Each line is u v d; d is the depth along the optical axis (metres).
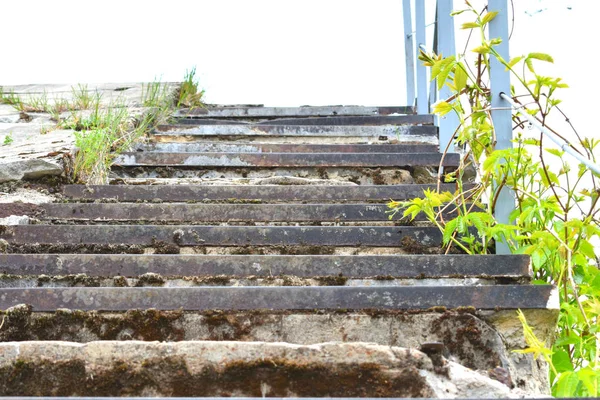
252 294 2.52
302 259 2.86
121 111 5.08
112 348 2.09
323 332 2.49
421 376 2.05
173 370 2.06
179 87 6.82
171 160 4.46
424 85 5.86
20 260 2.86
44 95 6.54
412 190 3.77
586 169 3.01
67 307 2.50
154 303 2.50
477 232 3.23
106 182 4.22
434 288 2.54
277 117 6.35
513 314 2.52
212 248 3.21
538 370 2.50
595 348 2.65
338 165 4.46
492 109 3.09
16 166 3.87
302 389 2.05
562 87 3.02
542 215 3.13
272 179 4.22
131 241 3.20
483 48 3.12
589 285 2.90
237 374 2.06
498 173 3.11
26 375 2.07
